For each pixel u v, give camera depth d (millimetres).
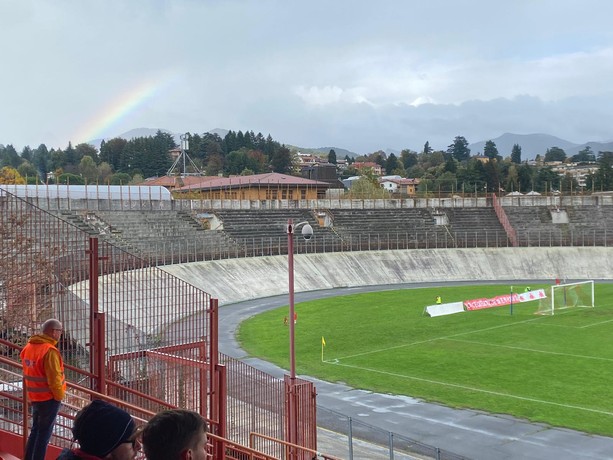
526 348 54500
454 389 42656
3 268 16438
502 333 61469
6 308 16328
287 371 48625
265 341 60094
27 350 9320
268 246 102250
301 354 54594
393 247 114688
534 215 126750
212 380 16469
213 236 100250
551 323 66438
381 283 103688
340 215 121062
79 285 16047
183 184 155875
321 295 90438
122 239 86562
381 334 62031
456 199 131000
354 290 95812
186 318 17281
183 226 98688
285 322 67562
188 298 17406
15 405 14977
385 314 73562
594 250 115188
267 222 111938
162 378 16656
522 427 34781
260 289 90438
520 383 43562
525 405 38625
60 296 15977
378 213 124312
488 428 34781
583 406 38125
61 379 9289
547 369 47156
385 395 41781
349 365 50281
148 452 4789
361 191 165875
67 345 15852
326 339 60312
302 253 105875
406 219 123625
